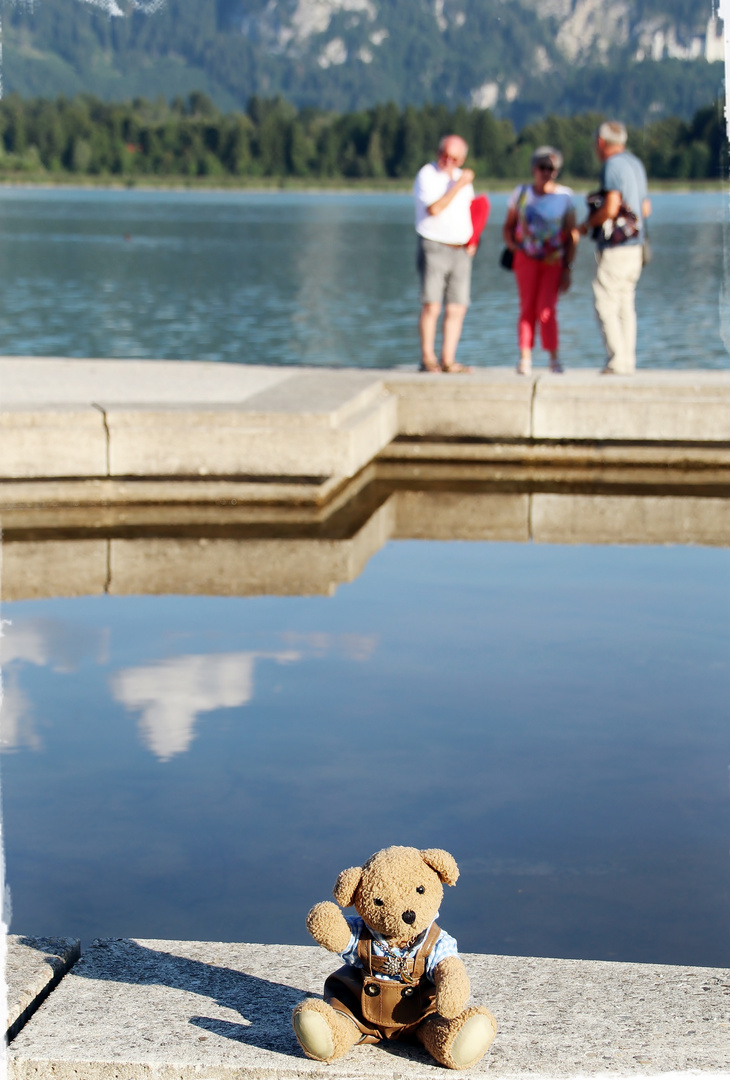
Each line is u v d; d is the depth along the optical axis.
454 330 11.73
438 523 9.24
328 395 10.13
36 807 4.54
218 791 4.68
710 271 36.62
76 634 6.66
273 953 3.29
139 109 191.12
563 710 5.58
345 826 4.39
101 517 9.20
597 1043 2.81
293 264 42.00
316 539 8.76
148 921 3.74
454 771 4.88
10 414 9.15
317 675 6.04
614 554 8.45
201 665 6.18
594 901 3.88
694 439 10.71
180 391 10.68
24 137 183.25
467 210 11.34
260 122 187.38
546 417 10.77
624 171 11.05
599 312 11.40
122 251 48.62
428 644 6.53
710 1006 2.98
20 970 3.09
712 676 6.05
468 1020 2.69
